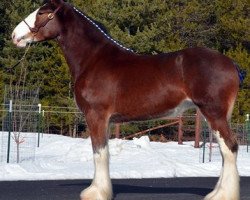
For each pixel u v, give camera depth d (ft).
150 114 33.78
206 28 137.49
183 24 133.18
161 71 33.47
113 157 63.82
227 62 33.19
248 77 121.08
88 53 35.32
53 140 82.07
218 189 32.17
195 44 134.10
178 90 33.22
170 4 136.26
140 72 33.78
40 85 119.34
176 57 33.58
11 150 68.90
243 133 86.38
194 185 45.42
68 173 51.60
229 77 32.89
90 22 35.88
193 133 101.71
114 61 34.58
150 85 33.42
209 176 52.75
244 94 118.73
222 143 32.71
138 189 42.19
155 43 118.01
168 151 73.10
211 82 32.73
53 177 49.47
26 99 82.33
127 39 113.60
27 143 75.97
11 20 125.59
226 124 32.81
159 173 53.42
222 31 136.67
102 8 117.50
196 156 68.80
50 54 124.26
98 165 33.63
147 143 70.23
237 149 32.78
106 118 34.22
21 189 41.70
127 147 67.46
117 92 33.94
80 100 34.88
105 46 35.22
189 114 91.86
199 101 32.99
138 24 119.65
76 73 35.45
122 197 37.52
